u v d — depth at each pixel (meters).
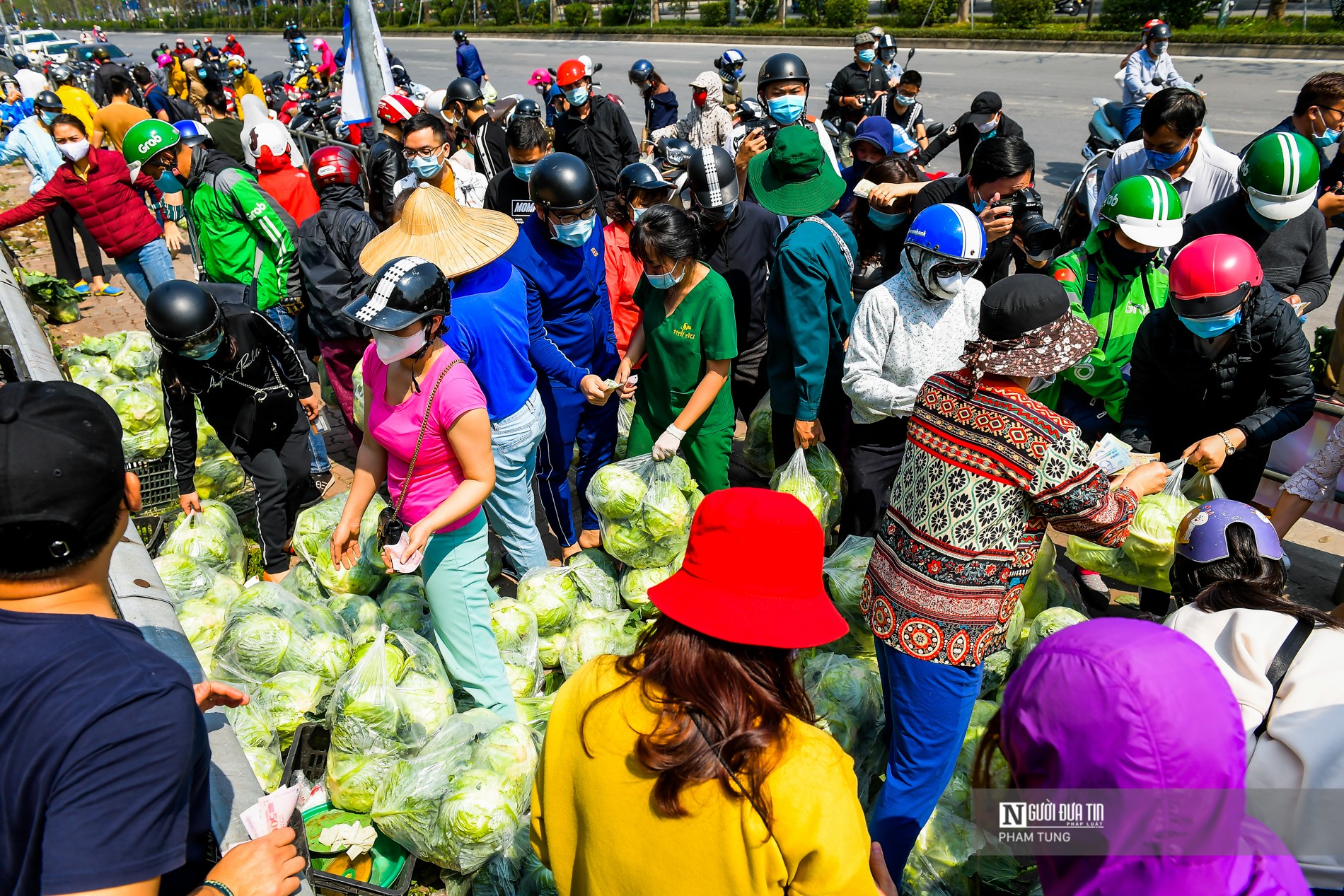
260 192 5.55
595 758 1.62
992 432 2.38
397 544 2.84
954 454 2.44
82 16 89.12
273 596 3.41
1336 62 17.28
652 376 4.05
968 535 2.44
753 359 4.73
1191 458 3.54
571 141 9.38
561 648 3.78
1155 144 4.57
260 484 4.39
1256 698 1.87
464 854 2.67
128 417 4.81
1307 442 4.35
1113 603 4.20
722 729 1.50
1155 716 1.36
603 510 3.87
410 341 2.70
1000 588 2.50
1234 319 3.36
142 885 1.33
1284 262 4.10
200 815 1.55
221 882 1.54
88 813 1.30
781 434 4.40
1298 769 1.76
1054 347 2.31
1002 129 7.50
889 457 3.82
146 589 2.86
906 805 2.68
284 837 1.67
